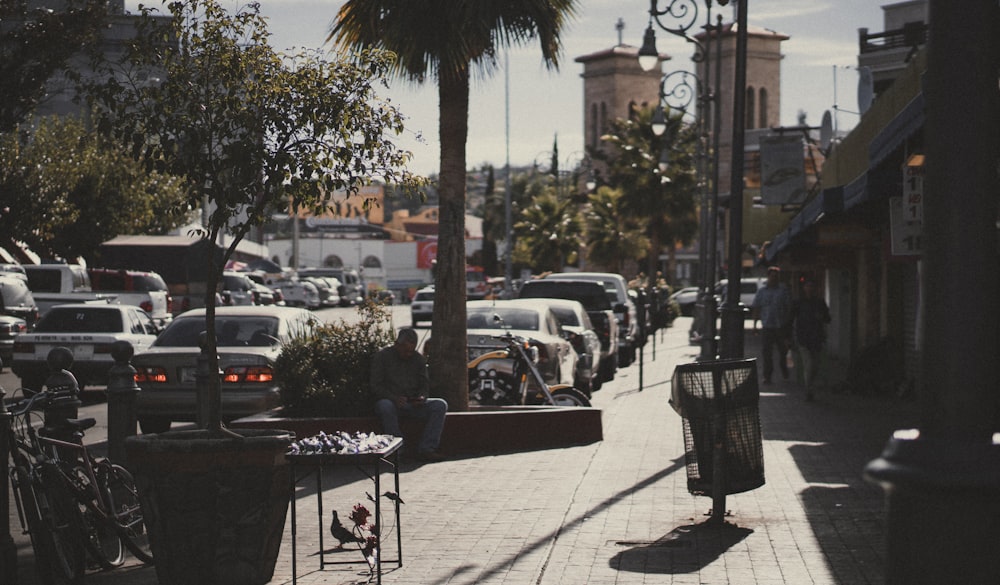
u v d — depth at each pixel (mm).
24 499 7176
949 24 3514
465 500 10172
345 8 13930
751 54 104500
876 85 35594
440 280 14008
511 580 7270
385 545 8344
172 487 6836
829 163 25188
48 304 29797
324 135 7777
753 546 8141
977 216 3459
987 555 3232
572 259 75375
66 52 19266
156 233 45594
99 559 7637
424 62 13797
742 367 8977
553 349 17188
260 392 14602
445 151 14070
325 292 68812
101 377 20016
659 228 65062
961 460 3260
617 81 115625
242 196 7504
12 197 38812
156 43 7746
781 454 12773
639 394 21344
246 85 7684
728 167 103125
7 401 17750
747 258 74375
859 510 9414
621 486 10805
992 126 3488
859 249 27469
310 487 10992
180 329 15672
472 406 14477
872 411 17562
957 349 3441
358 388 13367
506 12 13727
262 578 7004
